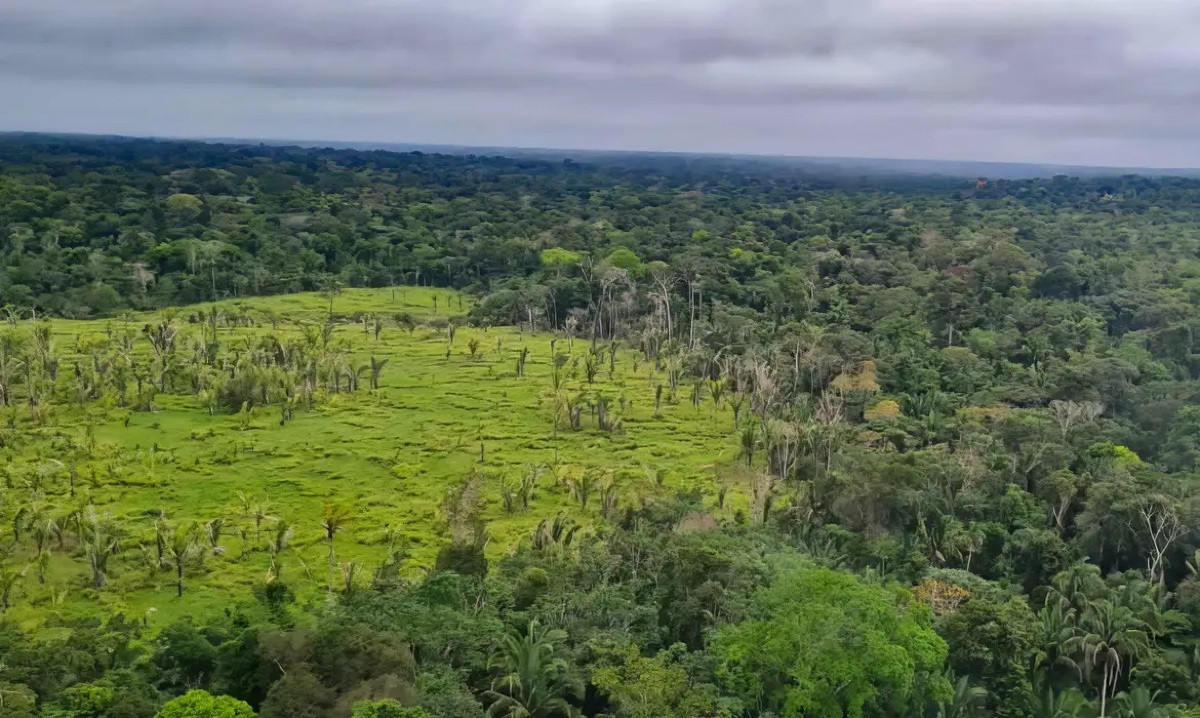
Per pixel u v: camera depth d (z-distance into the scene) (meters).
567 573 63.94
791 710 47.16
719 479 99.38
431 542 82.94
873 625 49.28
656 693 46.97
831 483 80.12
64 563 76.94
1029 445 90.56
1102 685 58.69
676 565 62.84
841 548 72.50
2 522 82.94
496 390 134.50
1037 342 136.62
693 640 57.94
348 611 53.03
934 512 76.62
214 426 113.88
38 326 137.38
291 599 62.34
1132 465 86.56
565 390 134.00
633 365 151.00
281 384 124.25
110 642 55.94
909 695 49.88
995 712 54.72
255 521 85.81
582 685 50.06
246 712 41.47
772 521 78.38
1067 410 104.50
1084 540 75.75
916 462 83.00
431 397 130.12
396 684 43.41
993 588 65.50
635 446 112.38
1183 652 61.41
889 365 129.50
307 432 113.12
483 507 91.06
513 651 50.50
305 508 90.50
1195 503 74.31
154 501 90.31
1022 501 80.00
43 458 99.06
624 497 89.69
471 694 47.28
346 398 127.94
